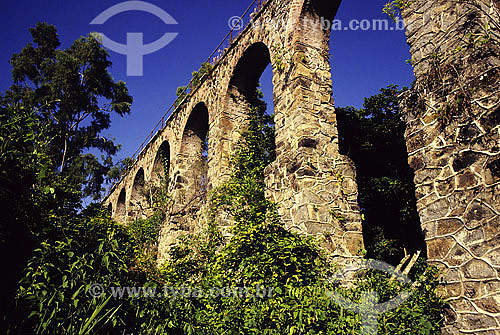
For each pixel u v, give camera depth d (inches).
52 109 737.0
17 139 156.7
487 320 149.6
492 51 168.2
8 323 136.7
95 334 153.1
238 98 446.9
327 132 299.7
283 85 327.3
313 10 331.9
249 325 181.5
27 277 146.4
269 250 209.2
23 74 829.8
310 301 181.8
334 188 280.8
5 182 147.4
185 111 564.1
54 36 863.7
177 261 297.7
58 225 182.7
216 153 428.5
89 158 892.0
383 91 554.9
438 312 168.1
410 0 216.4
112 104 832.9
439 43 194.5
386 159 545.0
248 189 314.5
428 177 186.4
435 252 176.1
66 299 157.9
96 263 182.1
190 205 502.3
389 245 450.0
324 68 323.6
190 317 207.0
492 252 152.6
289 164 291.6
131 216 757.3
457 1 189.9
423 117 194.9
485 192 159.8
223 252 229.1
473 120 169.8
